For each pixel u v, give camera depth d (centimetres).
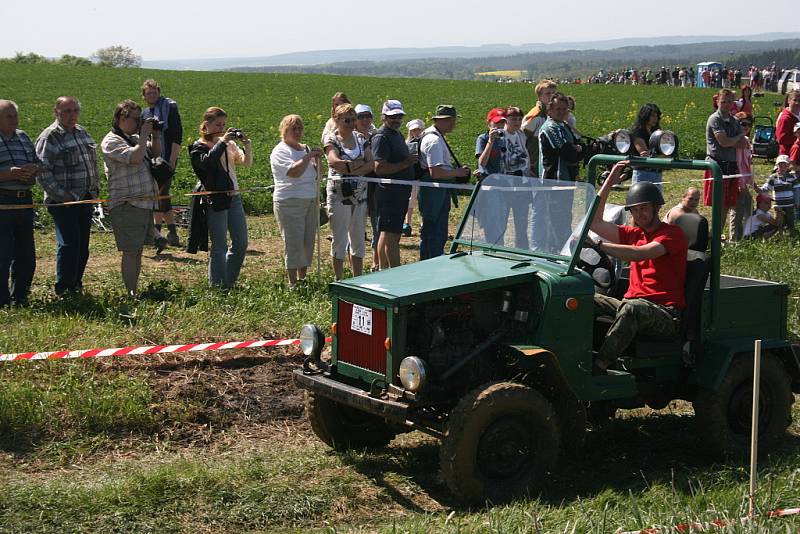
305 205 1354
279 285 1368
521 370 810
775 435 905
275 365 1070
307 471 837
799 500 734
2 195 1206
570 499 786
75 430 891
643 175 1588
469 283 785
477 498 752
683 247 856
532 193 860
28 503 721
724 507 717
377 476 832
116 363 1018
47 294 1345
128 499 739
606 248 845
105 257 1688
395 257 1395
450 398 799
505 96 8444
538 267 819
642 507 731
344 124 1358
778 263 1578
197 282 1430
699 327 873
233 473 805
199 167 1323
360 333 805
